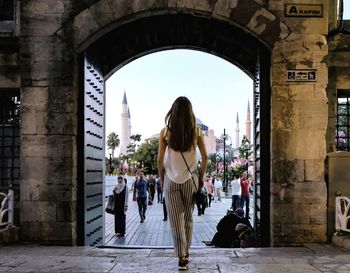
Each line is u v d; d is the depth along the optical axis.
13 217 9.66
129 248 9.47
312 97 9.45
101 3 9.66
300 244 9.27
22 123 9.62
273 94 9.49
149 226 18.30
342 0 9.91
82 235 9.70
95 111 11.13
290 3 9.56
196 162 6.15
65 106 9.58
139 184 19.75
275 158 9.41
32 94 9.63
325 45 9.51
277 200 9.35
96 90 11.28
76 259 7.29
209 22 10.88
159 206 31.53
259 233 10.30
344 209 9.22
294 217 9.32
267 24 9.56
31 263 6.96
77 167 9.74
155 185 36.91
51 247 8.85
